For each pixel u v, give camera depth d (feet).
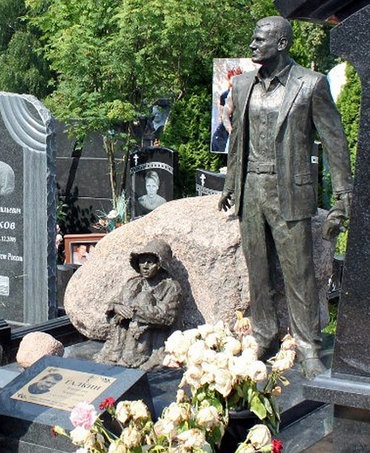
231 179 22.75
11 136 31.48
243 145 21.76
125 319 23.47
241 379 16.42
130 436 14.19
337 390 15.05
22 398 18.89
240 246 23.43
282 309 23.80
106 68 47.01
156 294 23.24
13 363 25.27
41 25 52.31
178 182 49.62
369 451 15.14
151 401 19.11
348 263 15.17
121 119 47.11
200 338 17.21
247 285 23.34
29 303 31.94
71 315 25.55
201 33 48.32
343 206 20.83
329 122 20.94
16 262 32.01
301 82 20.94
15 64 75.05
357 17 14.92
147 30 47.16
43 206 31.32
